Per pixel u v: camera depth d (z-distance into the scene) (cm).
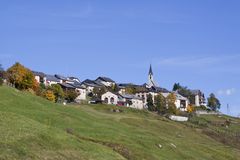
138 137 8569
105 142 7256
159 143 8550
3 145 4650
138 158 6969
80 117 9225
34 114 7969
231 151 11938
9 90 9350
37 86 15900
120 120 13588
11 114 6184
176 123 16238
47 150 5094
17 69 15112
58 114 8581
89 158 5497
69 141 5869
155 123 14538
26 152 4716
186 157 8362
